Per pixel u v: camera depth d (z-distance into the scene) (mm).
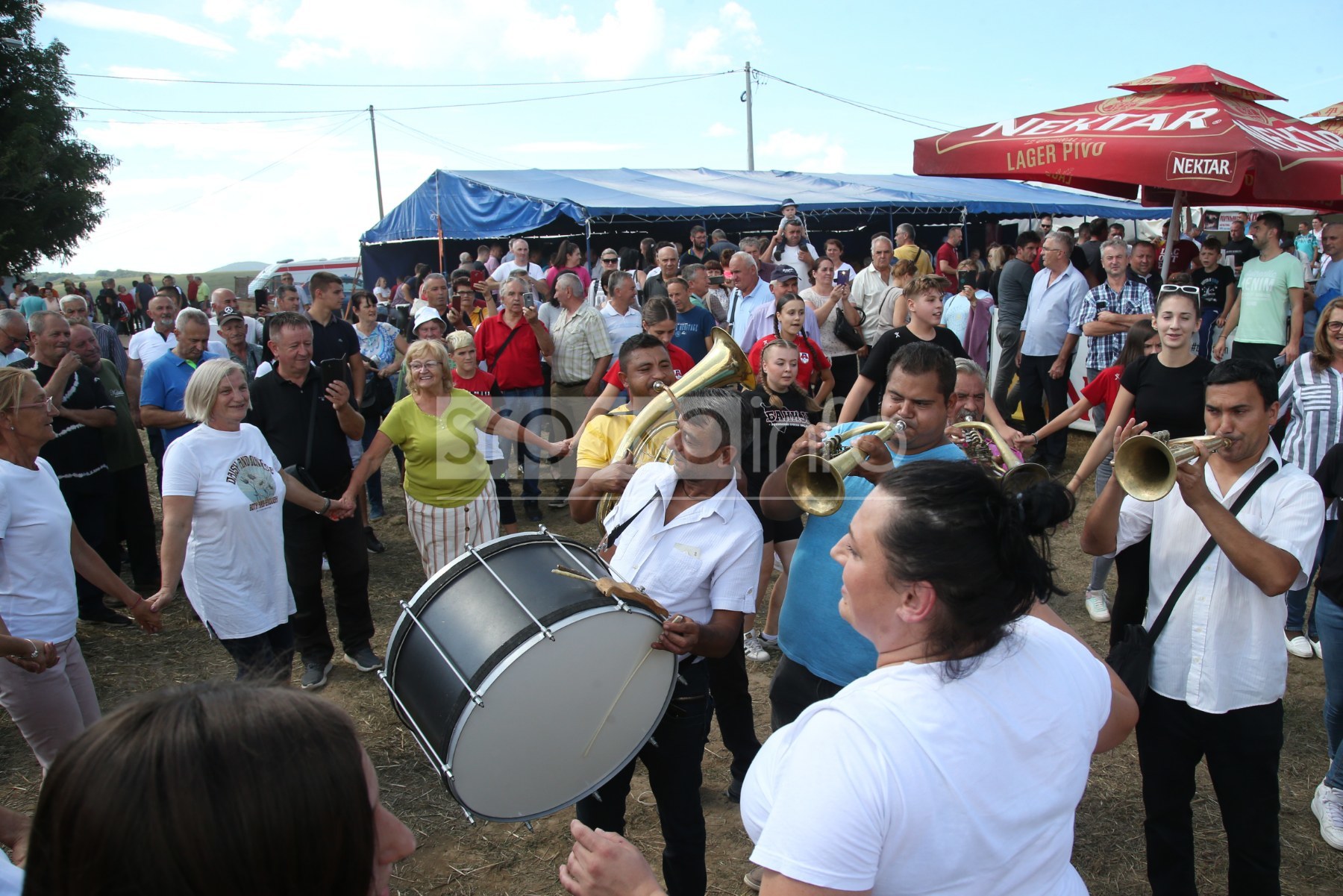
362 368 6336
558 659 1979
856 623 1309
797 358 3885
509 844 3252
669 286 6902
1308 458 4199
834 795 1091
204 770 773
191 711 825
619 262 11805
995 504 1212
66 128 28531
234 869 762
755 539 2426
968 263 12344
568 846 3240
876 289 8055
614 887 1246
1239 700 2295
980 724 1160
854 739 1125
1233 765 2342
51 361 5086
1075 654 1341
